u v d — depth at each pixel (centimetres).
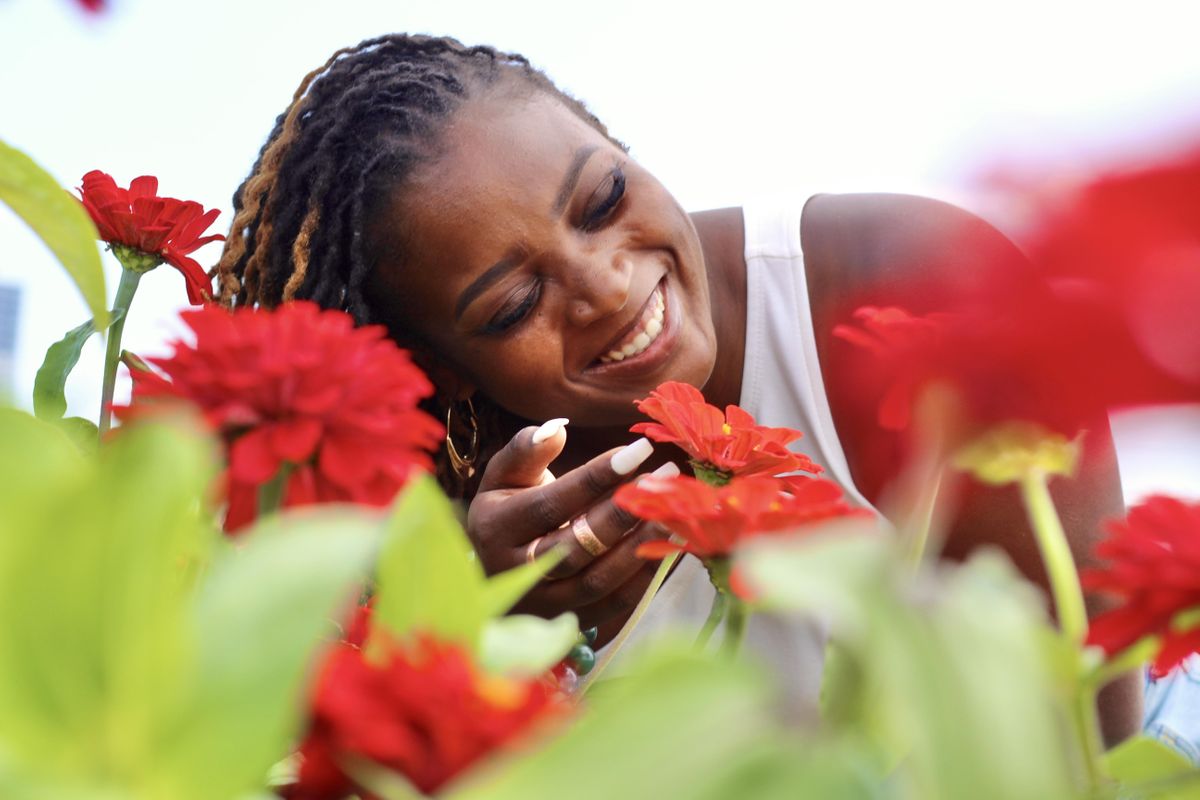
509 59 114
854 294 127
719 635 108
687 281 111
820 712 23
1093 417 15
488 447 122
